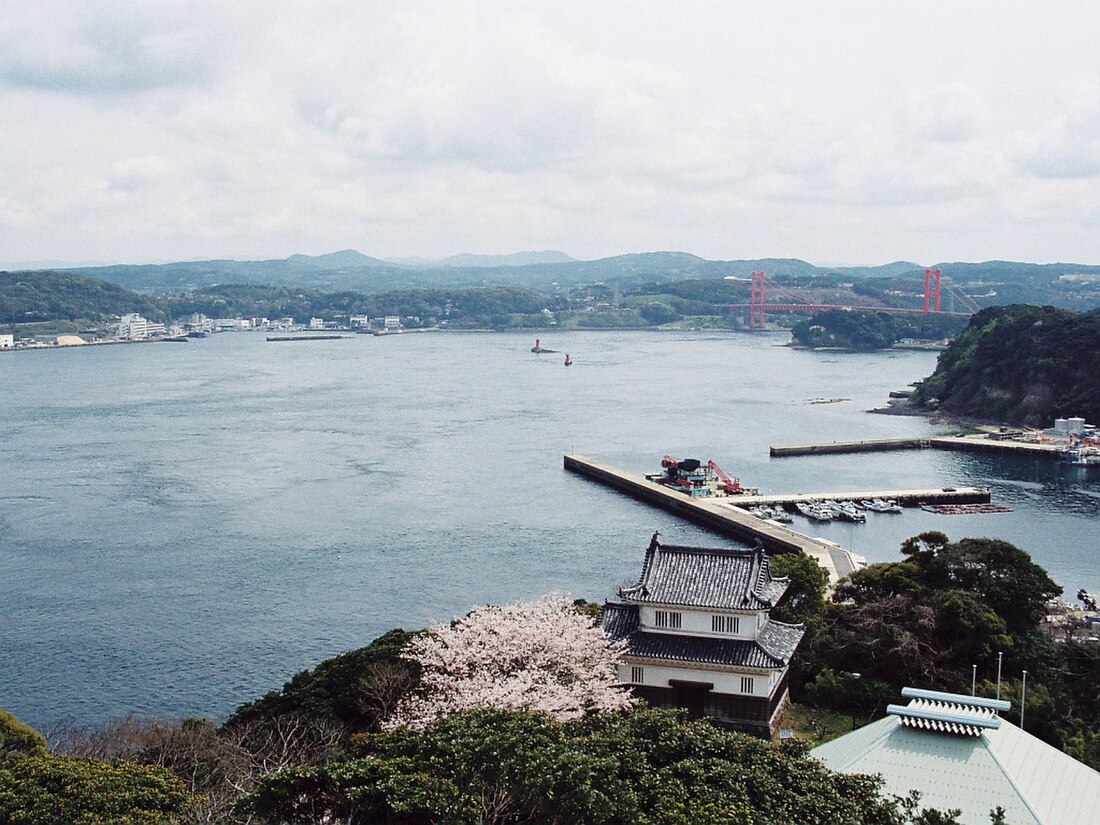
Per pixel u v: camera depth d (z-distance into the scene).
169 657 104.19
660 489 179.38
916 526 166.50
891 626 79.19
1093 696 76.19
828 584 98.88
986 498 185.88
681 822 39.41
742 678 68.56
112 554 140.50
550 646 66.75
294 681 76.88
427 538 149.88
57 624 113.62
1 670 101.25
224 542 146.50
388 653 75.12
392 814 42.19
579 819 41.19
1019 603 83.56
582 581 129.00
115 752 67.62
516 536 152.12
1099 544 153.50
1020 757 48.44
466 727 45.50
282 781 43.12
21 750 63.53
